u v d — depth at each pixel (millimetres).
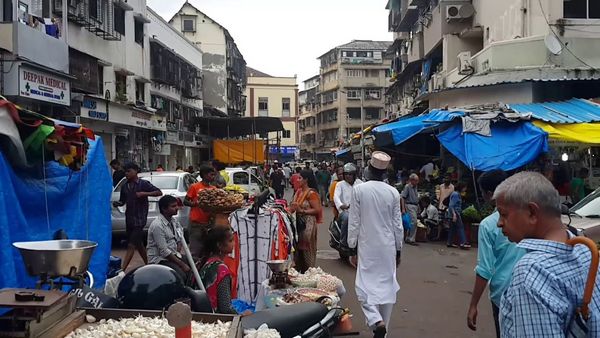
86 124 20703
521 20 17734
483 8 22062
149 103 28516
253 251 6414
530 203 2217
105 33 21703
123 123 23562
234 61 55375
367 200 5699
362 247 5727
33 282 4598
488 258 3988
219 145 35125
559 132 12727
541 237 2225
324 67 80500
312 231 8430
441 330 6418
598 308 1993
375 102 75062
